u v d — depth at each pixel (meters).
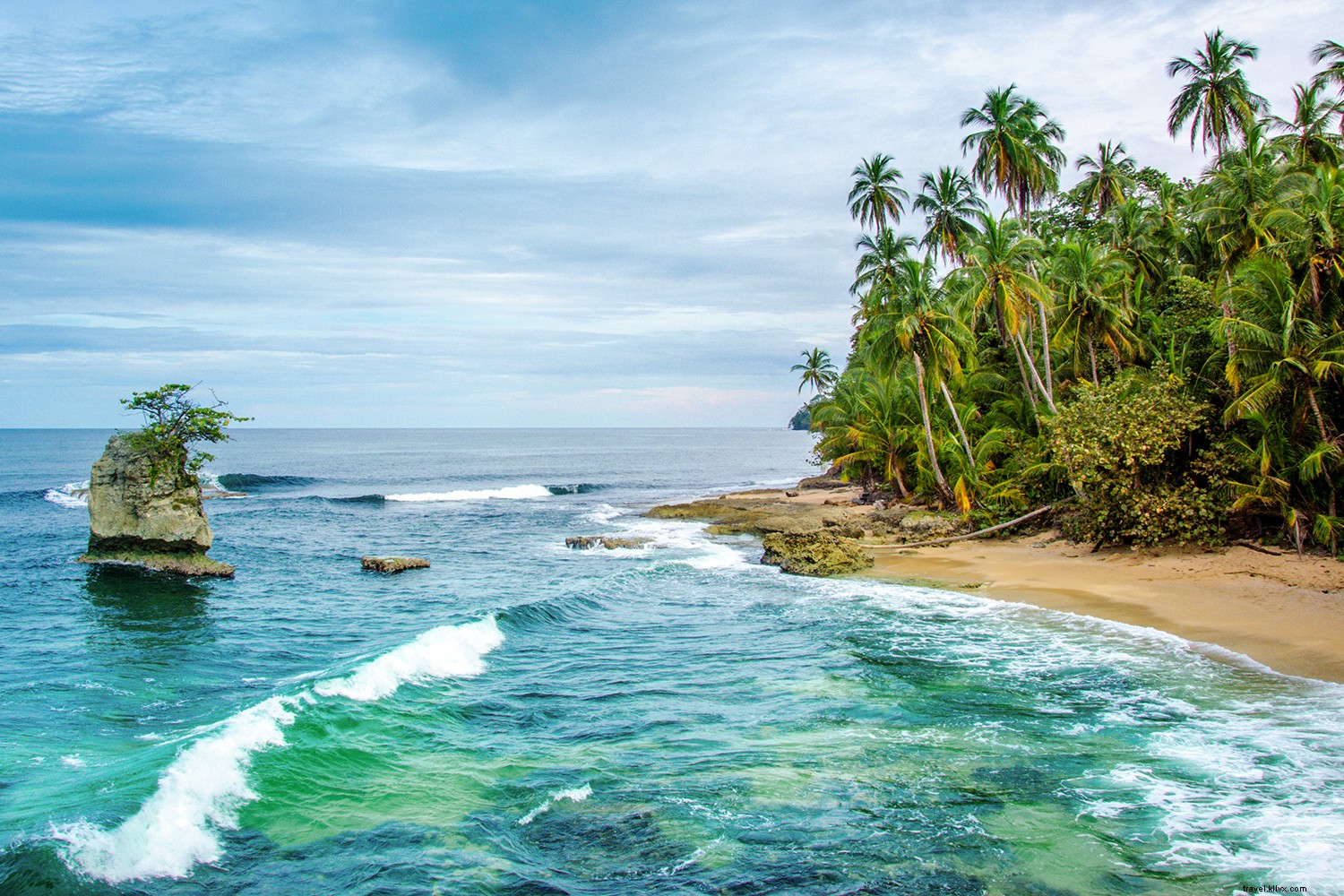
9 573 27.56
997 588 23.95
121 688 15.30
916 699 14.35
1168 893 8.09
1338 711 13.00
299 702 12.98
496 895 8.27
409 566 30.02
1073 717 13.21
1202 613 19.33
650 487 80.00
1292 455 22.84
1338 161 31.86
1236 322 22.20
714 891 8.35
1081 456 25.98
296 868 8.72
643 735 12.80
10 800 9.77
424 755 11.88
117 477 28.14
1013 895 8.13
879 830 9.57
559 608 22.20
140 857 8.60
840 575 27.53
